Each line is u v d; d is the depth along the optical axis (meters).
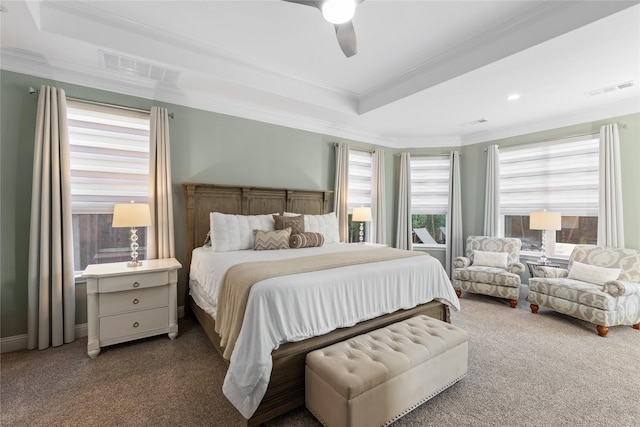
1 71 2.51
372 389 1.50
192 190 3.35
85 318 2.85
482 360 2.41
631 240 3.54
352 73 3.37
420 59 3.03
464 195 5.32
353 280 2.18
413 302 2.58
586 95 3.38
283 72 3.36
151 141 3.10
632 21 2.00
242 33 2.62
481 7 2.23
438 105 3.73
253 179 3.97
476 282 4.09
